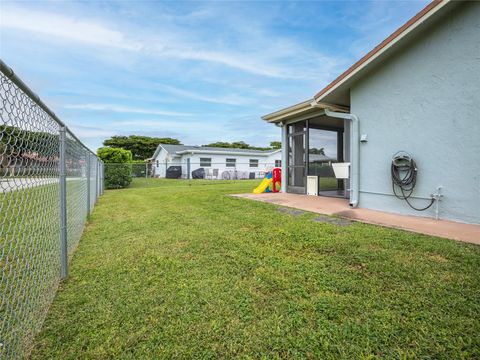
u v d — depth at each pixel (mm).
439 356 1380
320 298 1938
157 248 3127
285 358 1414
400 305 1815
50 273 2072
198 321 1717
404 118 4438
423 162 4199
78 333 1625
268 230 3740
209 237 3496
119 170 12414
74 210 3389
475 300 1832
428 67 4098
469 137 3674
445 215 3945
